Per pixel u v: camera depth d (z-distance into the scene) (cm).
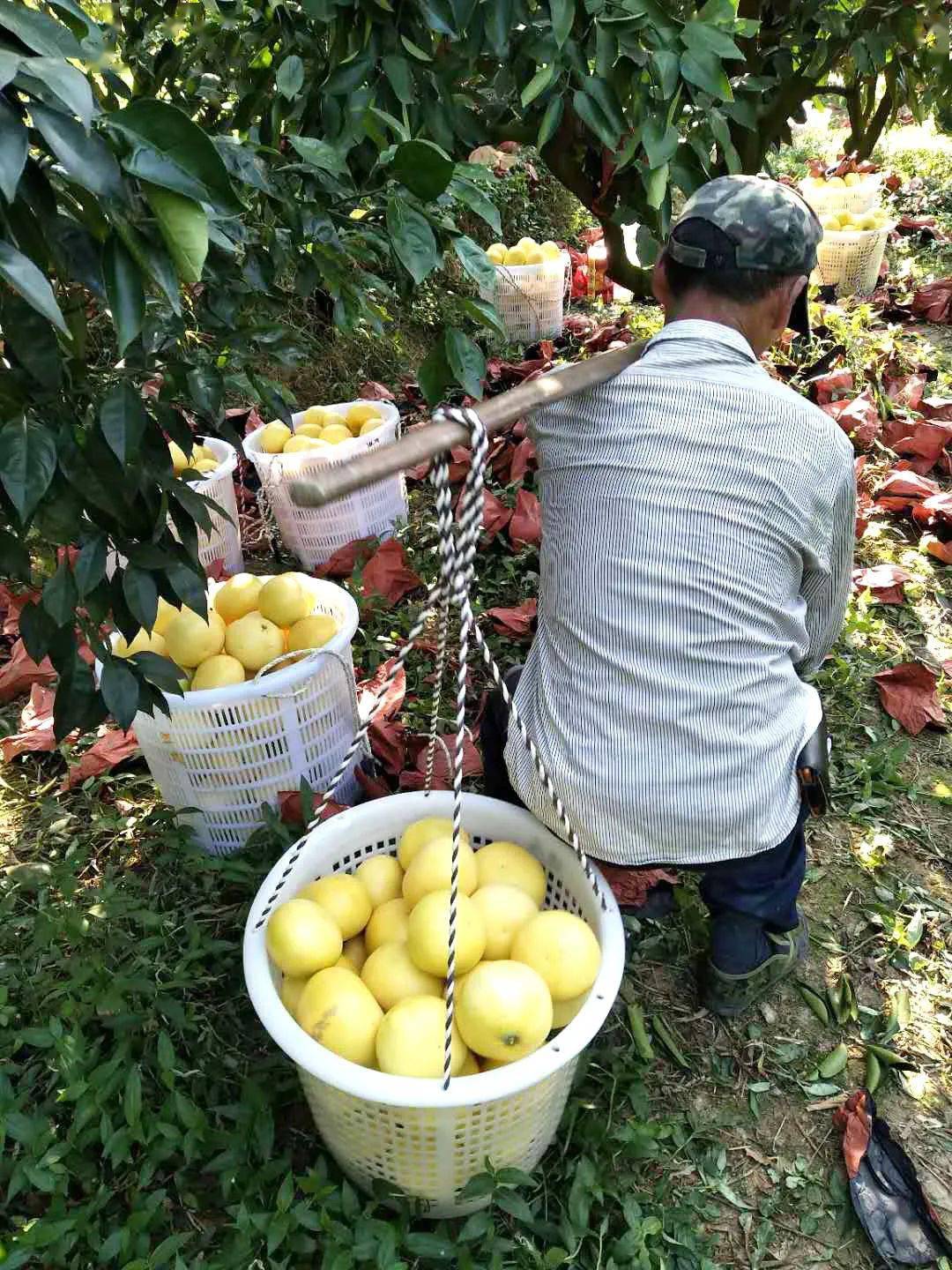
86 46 87
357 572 297
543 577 165
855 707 257
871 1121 168
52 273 114
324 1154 163
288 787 212
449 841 162
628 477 149
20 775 244
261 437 326
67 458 110
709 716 149
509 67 169
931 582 307
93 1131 151
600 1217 156
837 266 512
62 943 191
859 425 365
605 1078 174
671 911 205
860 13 234
